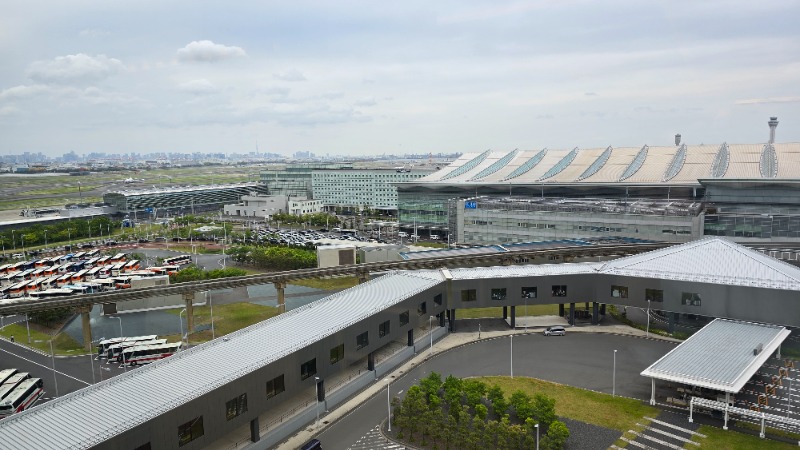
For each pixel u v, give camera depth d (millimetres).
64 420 44750
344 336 67625
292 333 65125
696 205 151125
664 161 190375
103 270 155875
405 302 80375
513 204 164375
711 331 75500
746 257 85500
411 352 82312
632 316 98688
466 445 54719
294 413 61969
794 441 54469
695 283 83562
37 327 106125
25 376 77500
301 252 157750
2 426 44094
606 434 56719
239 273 138625
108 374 81312
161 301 118062
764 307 78312
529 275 92562
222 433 51406
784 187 147500
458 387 62500
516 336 89312
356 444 56875
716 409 59938
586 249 130500
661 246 134125
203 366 55250
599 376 72188
